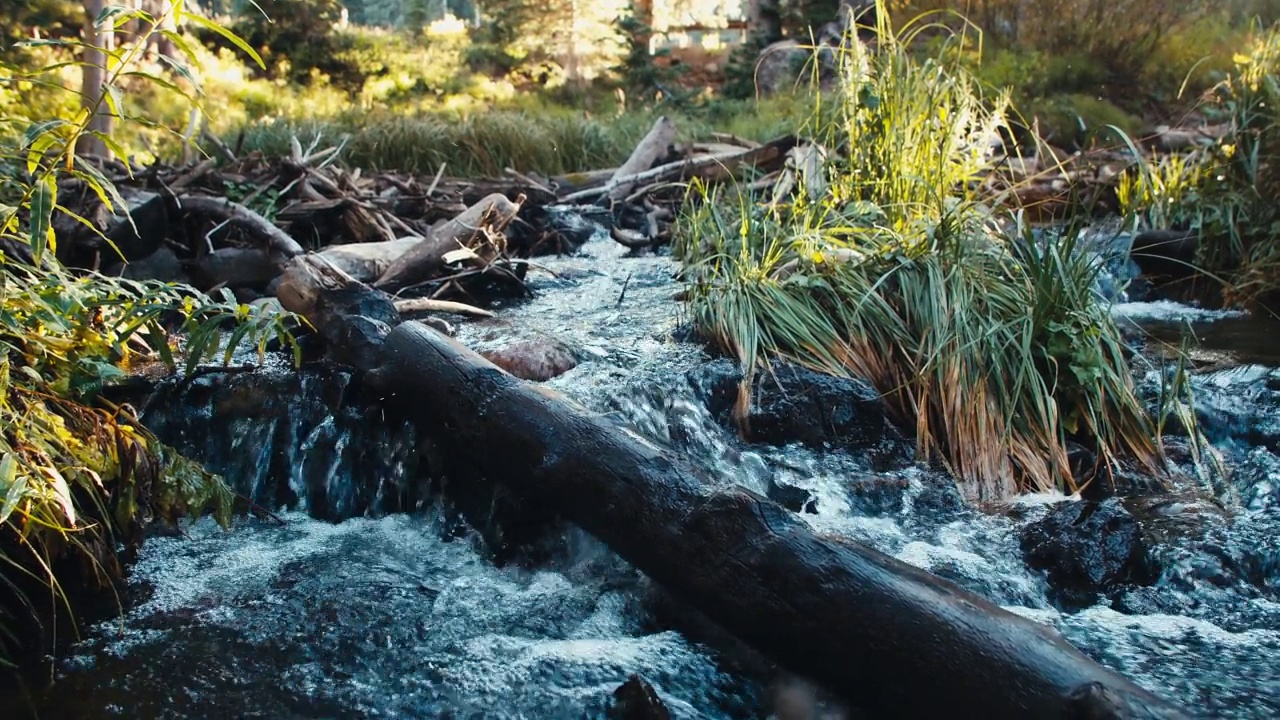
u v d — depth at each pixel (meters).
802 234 4.91
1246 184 6.97
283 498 3.94
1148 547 3.41
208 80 17.27
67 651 2.89
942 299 4.37
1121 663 2.79
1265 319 5.94
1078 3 15.83
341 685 2.75
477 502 3.67
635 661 2.84
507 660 2.87
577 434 3.22
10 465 2.54
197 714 2.61
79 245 5.32
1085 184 8.17
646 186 8.88
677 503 2.85
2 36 13.78
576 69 26.42
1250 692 2.64
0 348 2.95
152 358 4.48
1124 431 4.12
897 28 17.42
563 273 6.80
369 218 6.63
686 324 5.07
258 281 5.75
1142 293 6.59
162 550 3.53
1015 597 3.20
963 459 4.00
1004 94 6.32
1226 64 15.43
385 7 35.47
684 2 26.09
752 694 2.70
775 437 4.11
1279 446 4.10
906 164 5.50
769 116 14.68
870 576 2.44
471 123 11.96
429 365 3.77
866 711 2.42
